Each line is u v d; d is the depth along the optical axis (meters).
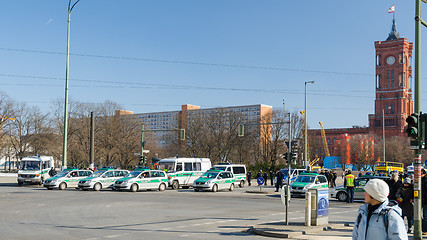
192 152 79.00
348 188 27.22
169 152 89.12
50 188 37.50
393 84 149.50
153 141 85.31
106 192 33.94
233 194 34.34
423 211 13.59
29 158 44.56
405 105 147.75
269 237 12.95
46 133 75.19
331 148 160.38
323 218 15.08
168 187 43.03
